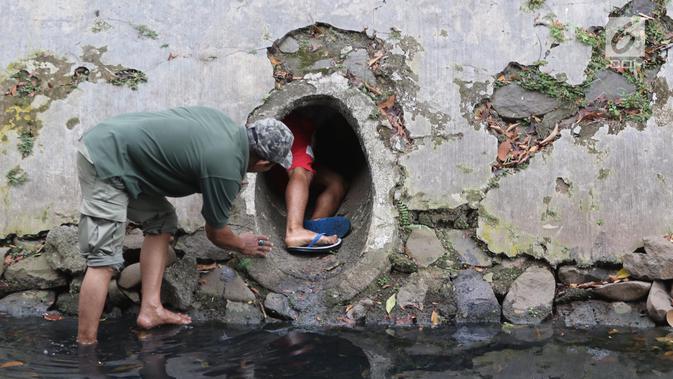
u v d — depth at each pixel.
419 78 4.77
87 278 3.89
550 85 4.71
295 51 4.81
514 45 4.75
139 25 4.80
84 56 4.79
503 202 4.68
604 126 4.68
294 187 5.02
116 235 3.88
